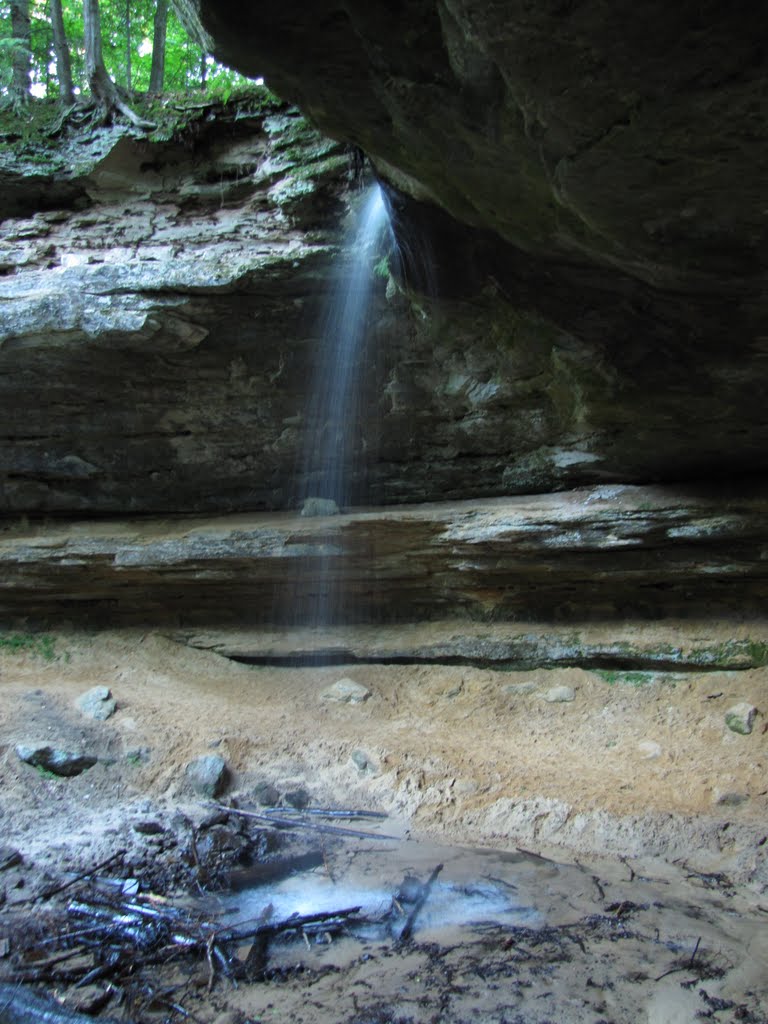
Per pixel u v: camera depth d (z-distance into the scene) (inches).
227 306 334.6
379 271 309.9
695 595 366.9
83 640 424.8
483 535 357.4
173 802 312.3
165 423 393.4
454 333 313.9
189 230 343.6
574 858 269.1
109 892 245.3
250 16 150.9
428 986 196.4
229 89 331.0
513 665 380.5
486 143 167.5
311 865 264.8
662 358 254.2
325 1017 185.0
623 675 363.6
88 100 352.5
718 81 124.9
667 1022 181.8
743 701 335.0
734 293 201.0
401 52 151.2
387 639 402.3
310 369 361.1
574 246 201.5
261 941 217.6
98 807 305.6
